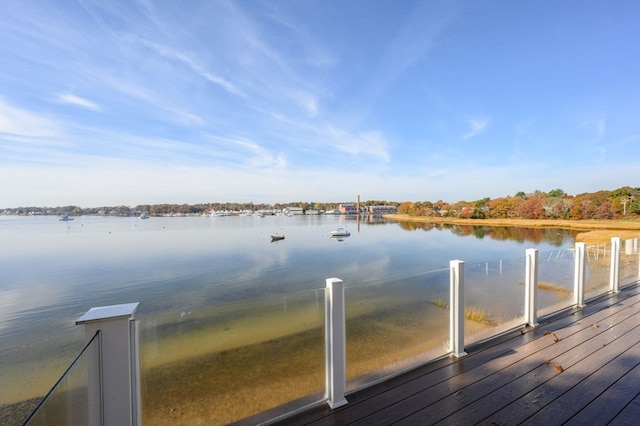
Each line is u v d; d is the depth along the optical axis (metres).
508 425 1.60
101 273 22.14
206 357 2.05
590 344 2.62
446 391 1.97
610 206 43.44
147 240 44.22
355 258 27.19
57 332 10.49
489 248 30.61
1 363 7.05
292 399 1.99
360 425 1.65
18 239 45.78
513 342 2.71
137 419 1.47
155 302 15.27
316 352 2.02
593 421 1.62
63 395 1.16
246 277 20.41
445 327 2.56
